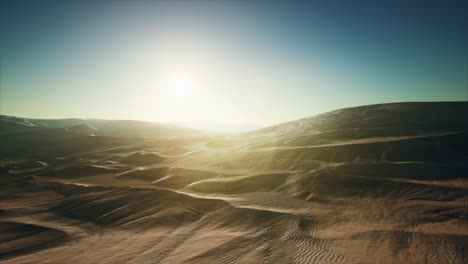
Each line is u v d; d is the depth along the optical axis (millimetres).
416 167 34094
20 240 22984
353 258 13539
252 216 23562
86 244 21188
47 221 28406
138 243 19953
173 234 21422
